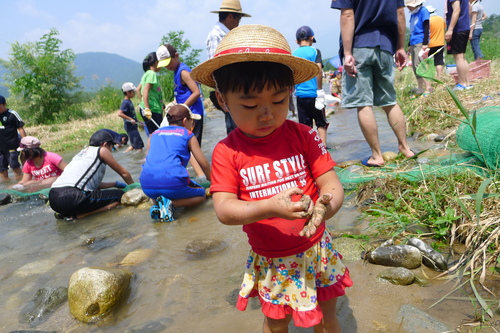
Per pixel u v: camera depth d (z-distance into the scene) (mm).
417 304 1865
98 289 2186
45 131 13148
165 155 3846
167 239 3152
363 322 1797
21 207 4789
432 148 4340
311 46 5172
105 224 3771
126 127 7902
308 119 5320
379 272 2174
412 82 9477
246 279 1605
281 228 1459
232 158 1493
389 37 3877
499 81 6844
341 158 4730
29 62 17250
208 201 4098
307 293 1493
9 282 2682
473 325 1660
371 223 2766
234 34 1401
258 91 1316
